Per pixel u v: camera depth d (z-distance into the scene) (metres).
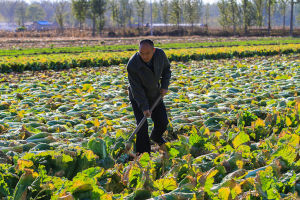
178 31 74.88
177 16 81.25
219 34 74.50
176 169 4.32
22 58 21.97
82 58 22.31
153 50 5.03
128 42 52.06
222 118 7.62
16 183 4.01
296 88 11.05
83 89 12.37
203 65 20.84
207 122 7.55
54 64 21.25
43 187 3.70
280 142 5.40
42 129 6.88
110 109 9.05
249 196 3.72
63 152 4.59
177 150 5.29
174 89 12.00
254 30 80.62
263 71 15.66
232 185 3.88
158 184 3.96
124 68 19.94
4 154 4.91
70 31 84.50
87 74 17.48
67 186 3.59
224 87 11.93
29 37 70.06
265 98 10.05
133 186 4.30
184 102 9.85
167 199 3.59
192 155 5.53
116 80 14.31
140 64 5.12
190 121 7.75
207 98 10.29
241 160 4.76
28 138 5.98
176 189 3.77
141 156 4.68
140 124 5.35
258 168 4.48
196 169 4.58
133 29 81.88
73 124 7.71
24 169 3.80
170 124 7.20
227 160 4.75
